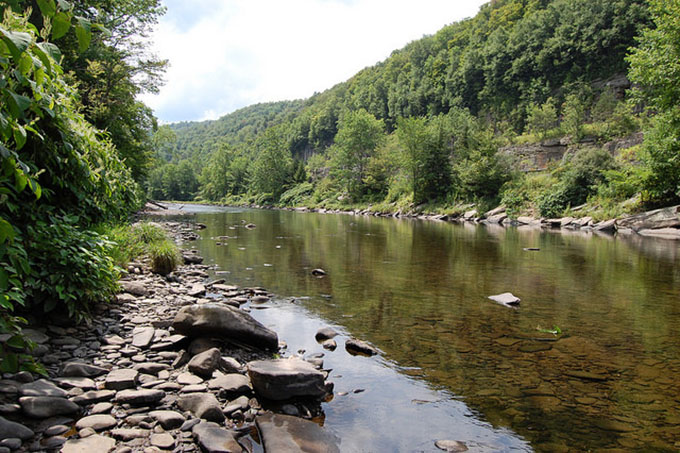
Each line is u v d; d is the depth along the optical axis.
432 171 43.12
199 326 4.33
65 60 15.67
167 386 3.37
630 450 2.82
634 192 23.77
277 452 2.54
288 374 3.41
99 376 3.45
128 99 19.97
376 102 110.94
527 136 51.12
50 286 4.12
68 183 5.03
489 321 5.79
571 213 26.98
